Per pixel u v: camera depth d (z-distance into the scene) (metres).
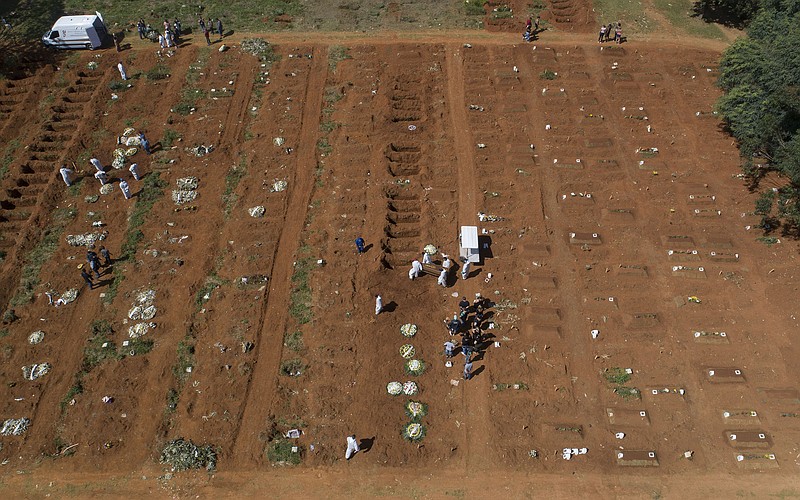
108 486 24.52
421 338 29.12
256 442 25.56
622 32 50.00
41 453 25.48
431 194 36.38
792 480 24.34
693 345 28.84
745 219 34.72
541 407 26.70
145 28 49.25
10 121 41.91
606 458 25.06
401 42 48.84
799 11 41.06
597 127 40.94
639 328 29.50
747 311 30.17
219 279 31.95
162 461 25.06
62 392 27.42
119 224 35.06
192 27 50.88
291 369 28.09
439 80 45.12
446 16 52.41
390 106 42.41
